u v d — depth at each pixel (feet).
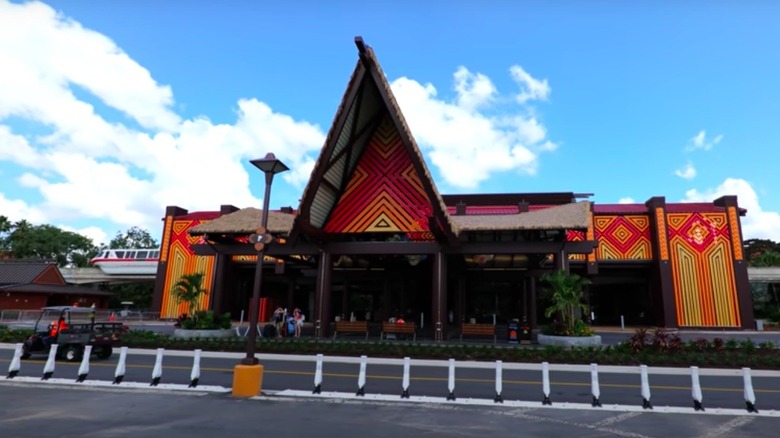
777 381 46.75
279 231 87.56
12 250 225.15
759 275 142.00
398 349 62.39
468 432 26.14
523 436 25.57
